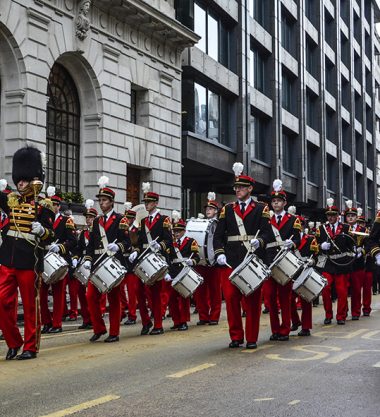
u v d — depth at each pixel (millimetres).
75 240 12242
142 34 23562
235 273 9258
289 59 40406
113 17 21953
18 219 8711
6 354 9117
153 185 24062
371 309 16750
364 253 14461
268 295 10703
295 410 5926
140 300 11742
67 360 8570
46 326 12477
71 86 21312
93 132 21375
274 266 10352
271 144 37031
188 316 12859
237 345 9766
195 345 10039
